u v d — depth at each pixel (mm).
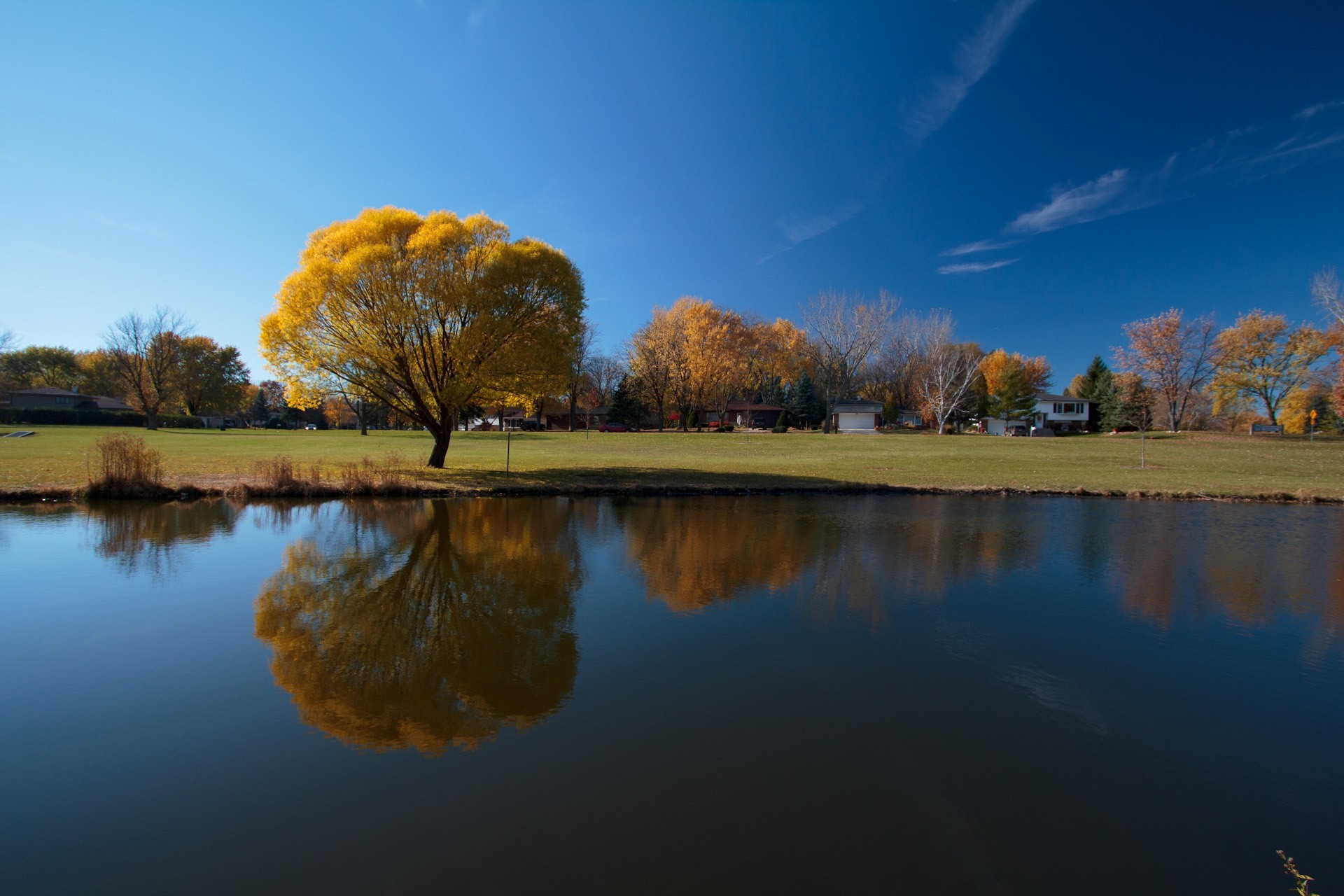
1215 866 3250
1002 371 71062
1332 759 4363
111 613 7055
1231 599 8266
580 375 65562
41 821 3473
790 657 6059
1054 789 3912
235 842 3295
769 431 60062
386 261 18016
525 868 3107
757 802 3695
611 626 6891
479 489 17547
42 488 14750
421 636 6441
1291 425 47375
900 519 14766
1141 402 57156
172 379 66688
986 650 6344
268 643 6203
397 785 3836
